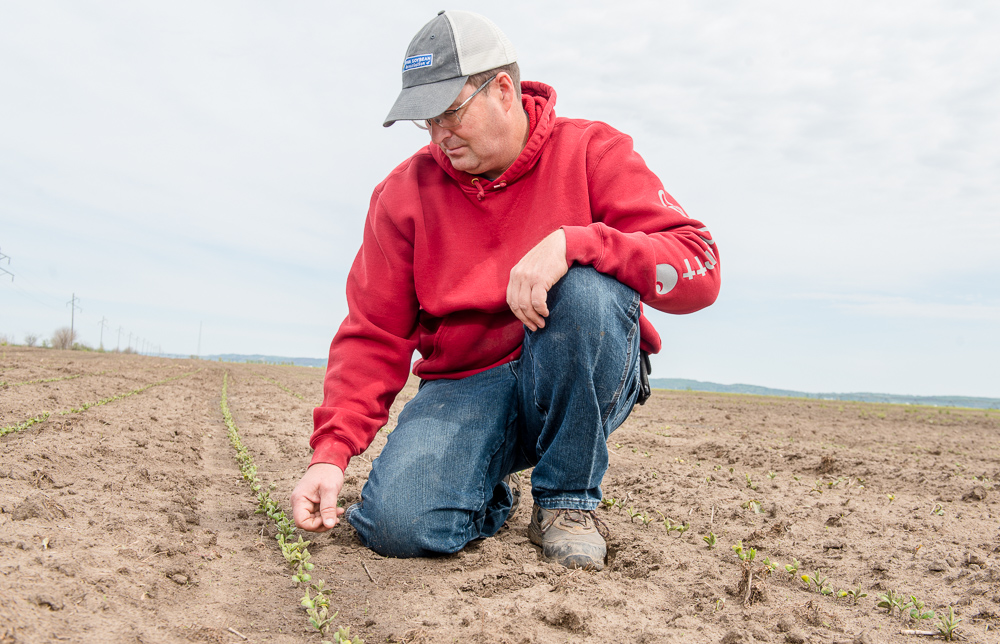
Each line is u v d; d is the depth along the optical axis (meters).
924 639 1.70
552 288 2.00
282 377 19.62
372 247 2.54
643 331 2.40
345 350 2.41
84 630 1.42
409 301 2.52
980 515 3.23
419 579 2.01
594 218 2.44
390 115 2.13
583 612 1.71
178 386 11.27
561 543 2.21
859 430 10.02
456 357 2.47
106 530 2.14
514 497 2.93
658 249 2.01
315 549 2.25
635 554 2.32
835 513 3.16
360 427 2.29
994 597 1.97
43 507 2.18
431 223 2.44
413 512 2.16
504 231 2.39
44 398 6.49
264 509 2.77
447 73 2.08
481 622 1.65
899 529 2.89
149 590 1.72
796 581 2.14
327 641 1.51
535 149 2.31
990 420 14.62
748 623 1.72
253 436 5.60
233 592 1.82
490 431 2.35
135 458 3.70
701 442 6.48
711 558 2.36
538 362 2.12
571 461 2.20
